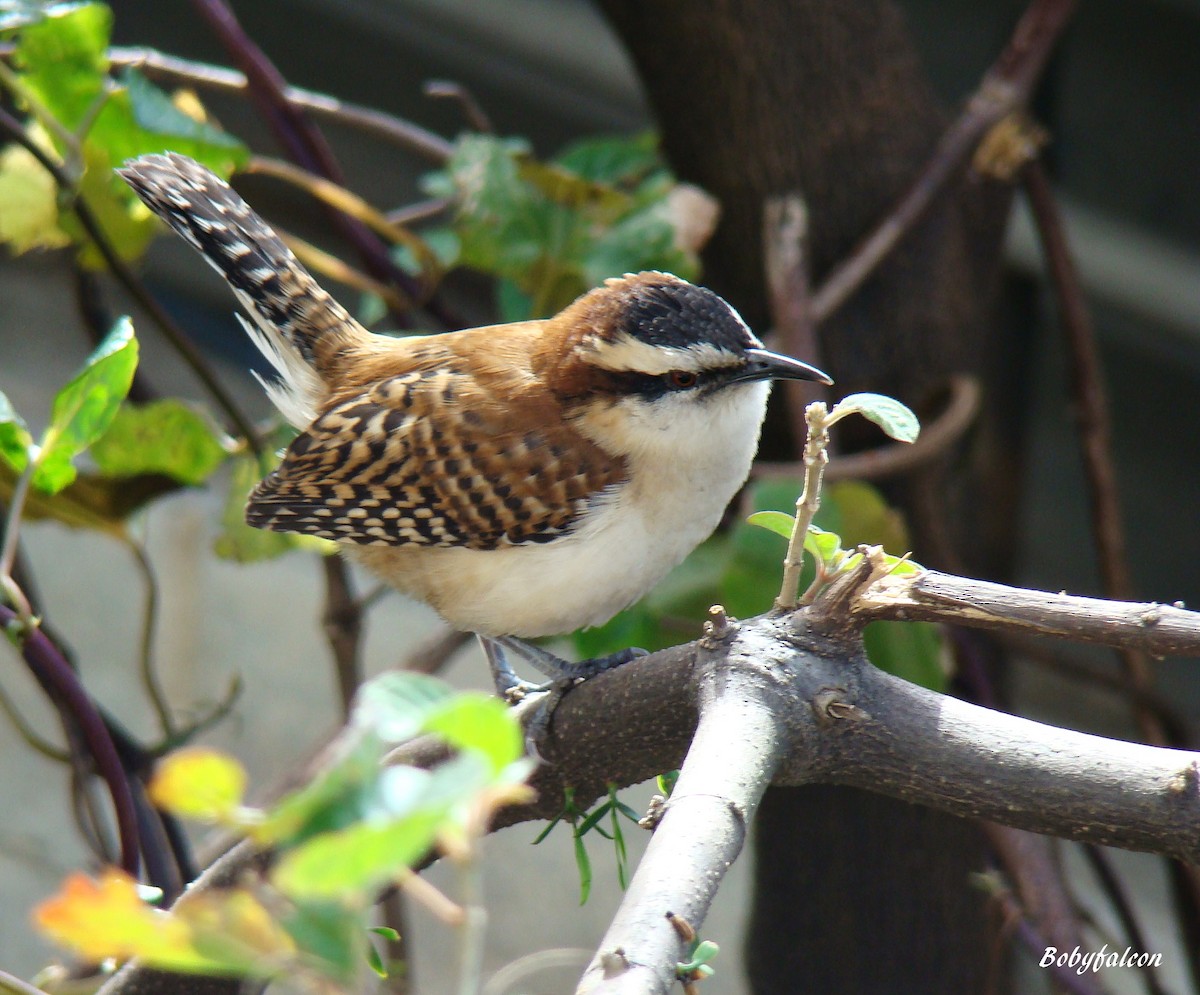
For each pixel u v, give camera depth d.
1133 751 4.28
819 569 4.73
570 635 8.97
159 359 17.23
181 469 8.34
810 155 9.26
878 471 8.44
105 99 7.86
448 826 2.32
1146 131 14.16
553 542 7.46
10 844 13.48
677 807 3.93
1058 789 4.27
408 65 17.06
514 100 16.81
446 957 12.73
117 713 14.24
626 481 7.38
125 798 6.82
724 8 8.93
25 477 5.62
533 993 12.45
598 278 8.98
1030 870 8.45
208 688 14.69
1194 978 9.84
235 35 9.42
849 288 8.88
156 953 2.34
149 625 8.46
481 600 7.66
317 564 16.59
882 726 4.43
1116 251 14.23
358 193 17.30
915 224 9.48
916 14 14.88
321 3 17.17
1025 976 11.03
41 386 16.61
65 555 16.05
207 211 8.25
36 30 8.21
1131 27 13.80
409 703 2.51
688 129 9.44
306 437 7.70
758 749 4.20
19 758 14.33
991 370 12.05
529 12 16.33
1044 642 14.76
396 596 15.92
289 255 8.30
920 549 9.27
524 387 7.50
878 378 9.45
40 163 8.20
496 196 9.09
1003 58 9.66
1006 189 9.95
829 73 9.17
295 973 2.36
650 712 5.02
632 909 3.52
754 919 9.66
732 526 8.56
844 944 9.27
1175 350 14.49
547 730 5.40
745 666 4.48
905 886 9.09
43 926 2.31
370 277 9.86
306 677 14.93
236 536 9.21
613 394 7.33
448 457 7.40
